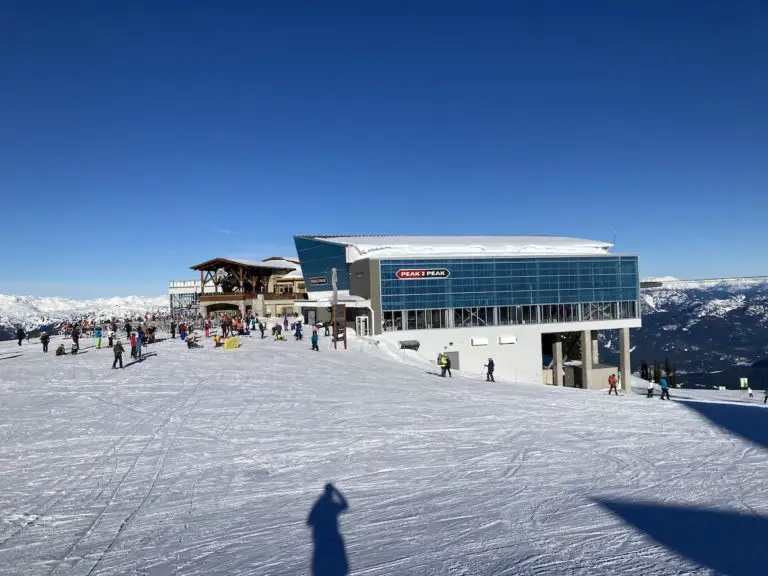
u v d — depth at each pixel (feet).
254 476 44.96
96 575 28.04
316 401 77.15
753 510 36.60
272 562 29.09
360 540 31.86
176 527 34.42
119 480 43.91
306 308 224.94
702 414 72.54
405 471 46.16
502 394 87.81
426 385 95.30
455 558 28.96
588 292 201.46
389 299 176.45
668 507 37.24
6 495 40.55
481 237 245.04
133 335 118.52
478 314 186.60
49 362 111.65
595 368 205.46
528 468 47.21
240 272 259.60
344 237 230.07
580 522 34.30
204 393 81.76
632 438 58.59
